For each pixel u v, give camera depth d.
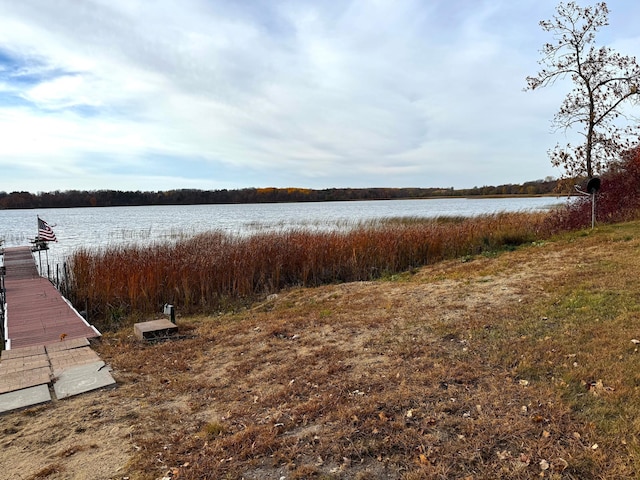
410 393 3.79
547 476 2.63
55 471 3.03
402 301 7.18
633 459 2.65
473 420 3.29
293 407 3.80
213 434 3.47
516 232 14.26
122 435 3.52
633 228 11.34
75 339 6.51
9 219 59.28
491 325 5.30
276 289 11.16
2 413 3.96
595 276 6.71
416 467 2.82
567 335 4.56
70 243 24.92
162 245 14.91
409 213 47.28
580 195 14.87
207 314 9.27
